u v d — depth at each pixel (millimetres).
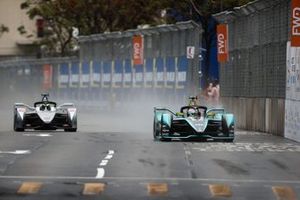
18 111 107500
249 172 57844
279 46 102062
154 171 58031
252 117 117500
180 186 50250
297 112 90562
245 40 121625
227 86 134375
